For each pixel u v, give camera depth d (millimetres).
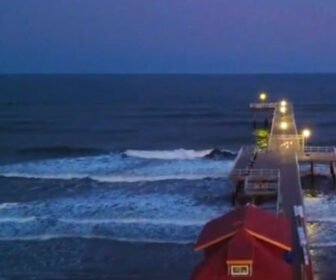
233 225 21891
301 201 32594
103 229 35250
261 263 20125
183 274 29625
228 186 44906
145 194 43375
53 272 29969
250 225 21750
